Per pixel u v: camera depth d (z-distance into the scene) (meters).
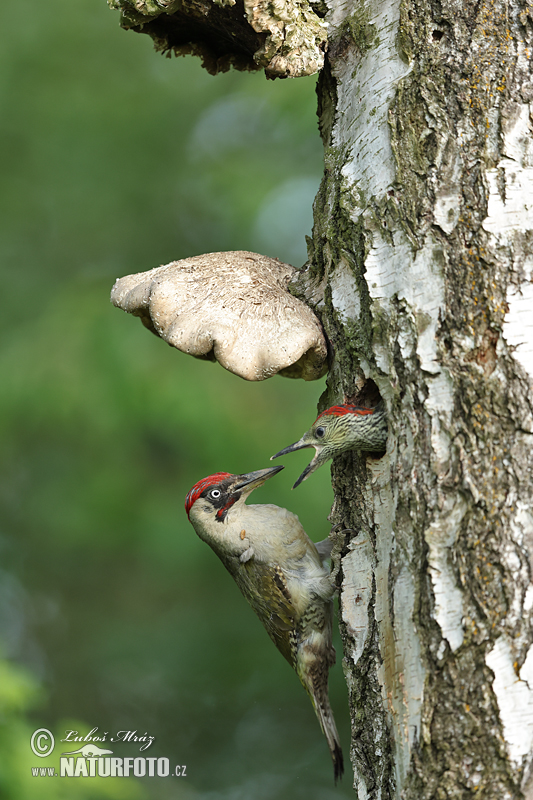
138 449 15.23
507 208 5.70
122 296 8.03
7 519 15.88
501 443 5.41
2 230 17.73
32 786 8.95
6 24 18.41
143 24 7.89
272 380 14.84
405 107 6.20
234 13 7.32
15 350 15.07
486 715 5.14
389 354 6.06
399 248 6.07
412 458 5.75
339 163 6.86
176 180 18.56
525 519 5.26
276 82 16.78
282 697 16.03
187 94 19.03
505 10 5.98
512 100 5.81
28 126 18.00
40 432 15.16
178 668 15.55
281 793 15.52
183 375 14.50
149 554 14.49
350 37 6.94
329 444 6.56
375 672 6.01
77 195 18.14
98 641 16.47
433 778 5.22
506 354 5.50
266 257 8.02
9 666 9.48
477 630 5.23
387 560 6.11
